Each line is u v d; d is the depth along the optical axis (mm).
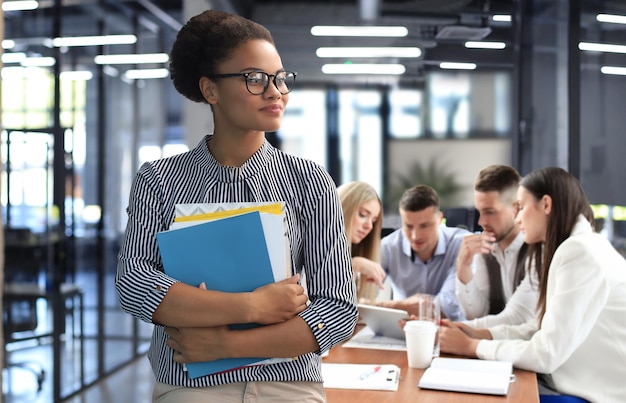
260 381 1215
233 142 1253
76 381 4754
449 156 3824
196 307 1151
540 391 2566
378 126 3885
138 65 4852
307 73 3945
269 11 3973
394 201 3867
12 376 4535
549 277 2516
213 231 1188
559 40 3629
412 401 1916
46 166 4594
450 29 3787
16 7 4578
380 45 3879
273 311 1162
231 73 1205
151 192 1264
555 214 2623
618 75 3510
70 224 4691
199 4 4395
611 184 3531
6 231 4488
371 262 3137
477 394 1997
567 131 3602
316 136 3943
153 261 1245
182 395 1212
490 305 3156
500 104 3754
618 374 2441
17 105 4535
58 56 4645
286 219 1240
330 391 2025
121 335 5137
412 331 2332
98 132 4785
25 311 4566
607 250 2525
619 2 3500
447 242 3240
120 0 4789
